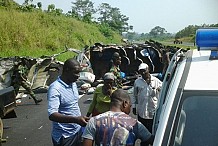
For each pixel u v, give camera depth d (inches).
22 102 513.7
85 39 1865.2
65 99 181.5
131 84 547.2
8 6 1556.3
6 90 322.0
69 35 1683.1
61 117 172.6
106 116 143.9
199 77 121.6
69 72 182.5
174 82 122.7
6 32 1182.9
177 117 112.7
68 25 1845.5
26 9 1646.2
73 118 170.7
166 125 111.6
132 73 639.1
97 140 141.9
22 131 370.0
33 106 487.5
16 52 1141.1
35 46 1286.9
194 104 115.7
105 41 2486.5
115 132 140.2
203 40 128.3
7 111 319.6
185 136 113.7
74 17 2511.1
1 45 1130.0
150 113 245.3
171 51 673.0
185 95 116.9
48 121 408.8
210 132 113.6
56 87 180.2
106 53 638.5
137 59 640.4
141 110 247.1
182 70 127.0
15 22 1259.2
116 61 365.7
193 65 128.6
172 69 148.3
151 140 143.8
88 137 142.1
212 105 115.1
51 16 1740.9
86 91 540.1
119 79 363.3
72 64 182.5
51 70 589.0
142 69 245.8
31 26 1358.3
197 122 114.8
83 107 468.1
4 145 326.6
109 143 139.9
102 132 140.9
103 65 642.2
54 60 594.9
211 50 130.2
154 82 247.1
